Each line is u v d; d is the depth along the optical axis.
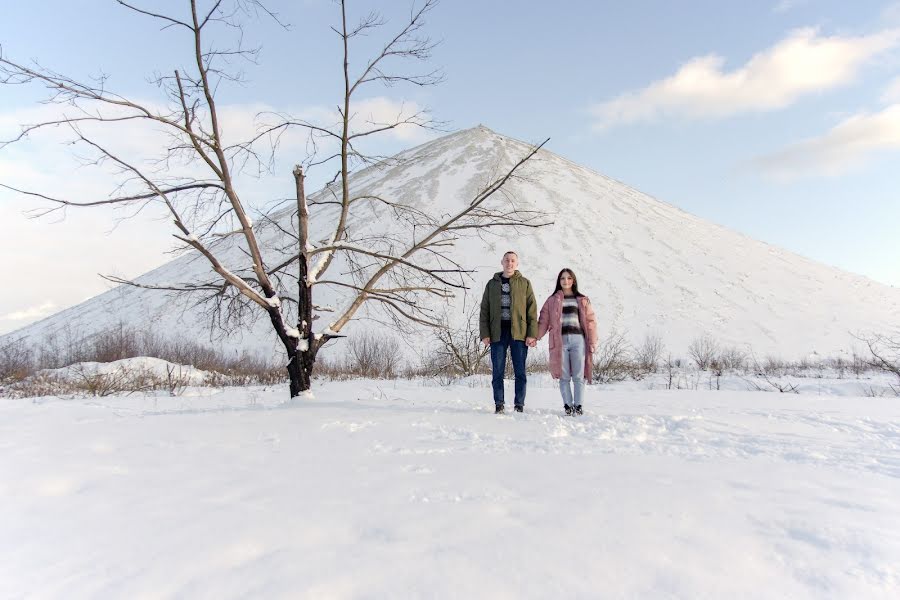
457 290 39.59
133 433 4.82
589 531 2.21
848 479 3.10
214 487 2.97
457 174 69.06
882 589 1.72
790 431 4.96
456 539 2.12
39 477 3.20
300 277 8.54
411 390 10.30
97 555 2.07
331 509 2.53
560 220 57.62
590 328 6.55
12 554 2.11
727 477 3.12
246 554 2.03
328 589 1.72
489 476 3.13
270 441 4.42
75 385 12.02
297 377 8.13
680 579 1.79
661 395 8.73
